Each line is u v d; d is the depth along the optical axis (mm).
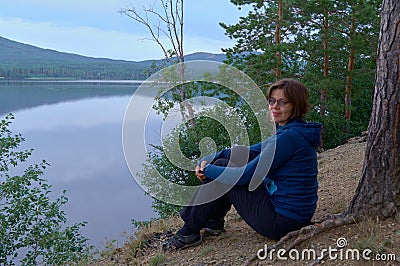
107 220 12078
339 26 17234
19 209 9156
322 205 4109
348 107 16953
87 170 22484
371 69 17266
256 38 17578
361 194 3189
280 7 16906
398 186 3066
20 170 10750
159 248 3738
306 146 3086
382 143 3088
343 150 7574
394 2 3010
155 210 7410
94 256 5102
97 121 37031
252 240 3477
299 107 3113
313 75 16422
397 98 3014
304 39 17141
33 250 9195
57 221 9688
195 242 3592
